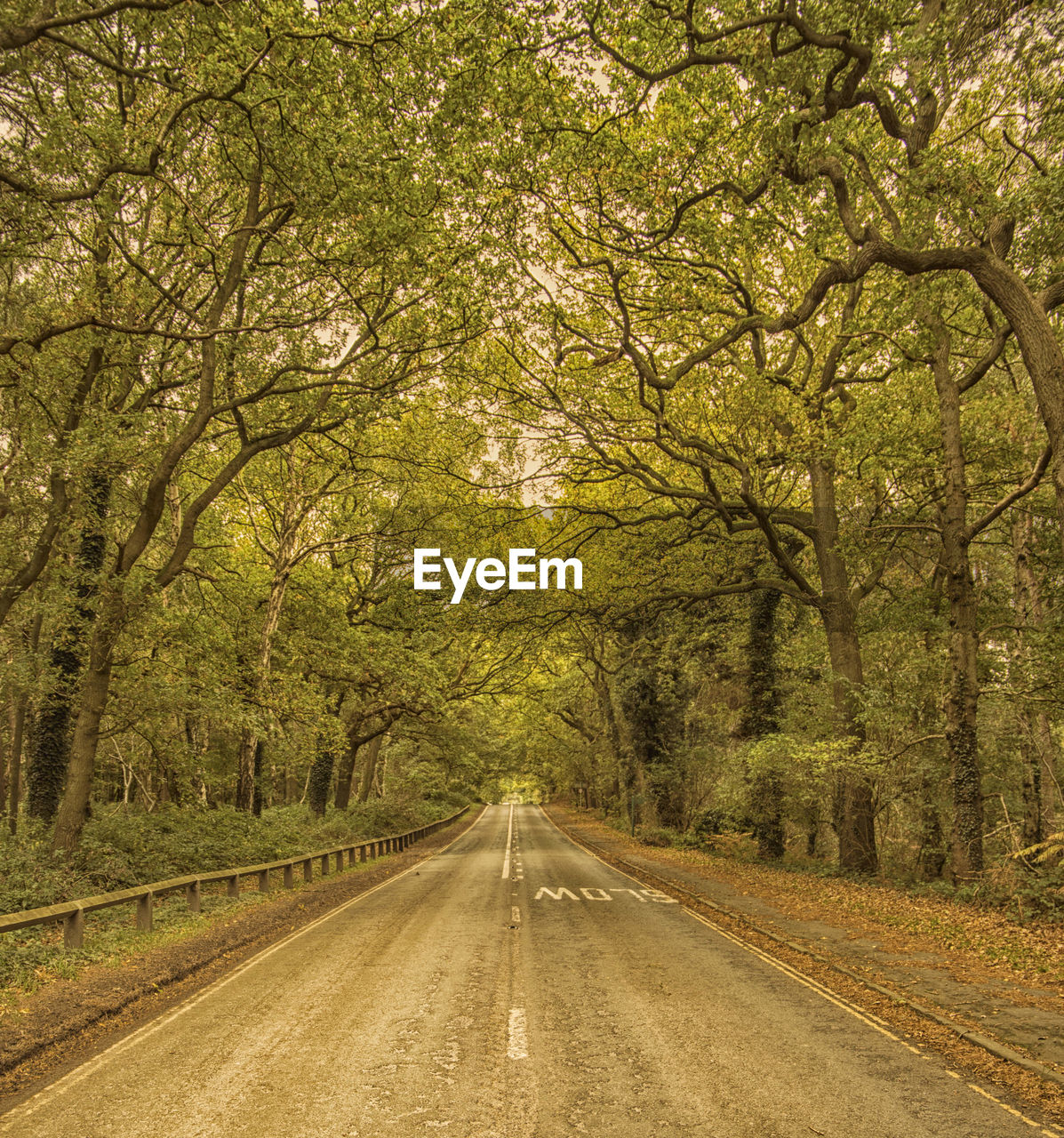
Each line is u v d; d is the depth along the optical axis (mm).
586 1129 4977
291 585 27219
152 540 22922
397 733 42500
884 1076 5992
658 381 18094
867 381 21078
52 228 13484
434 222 15352
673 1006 7906
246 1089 5715
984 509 21203
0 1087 5953
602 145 14477
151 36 13070
